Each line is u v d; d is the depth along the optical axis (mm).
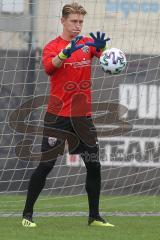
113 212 30766
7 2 33219
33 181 24750
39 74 33719
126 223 26594
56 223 26297
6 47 34125
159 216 29188
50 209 31500
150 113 35906
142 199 35219
